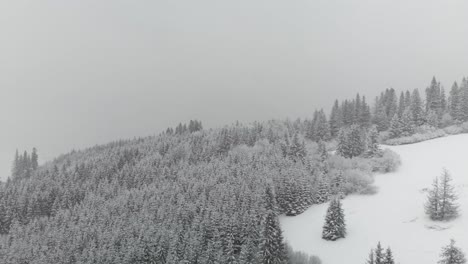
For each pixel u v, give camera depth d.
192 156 120.81
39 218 96.94
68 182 111.25
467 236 56.44
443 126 121.81
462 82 128.12
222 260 59.44
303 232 72.88
